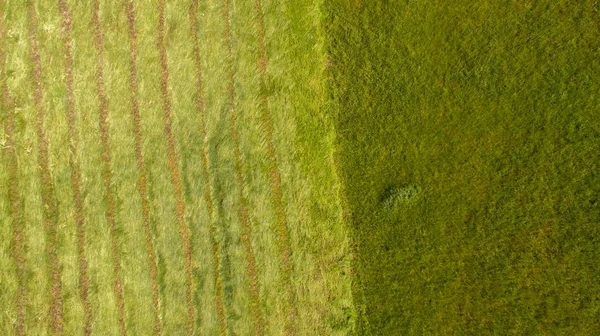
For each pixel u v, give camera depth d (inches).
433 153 436.5
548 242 412.8
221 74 469.1
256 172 456.4
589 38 416.2
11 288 480.4
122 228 469.4
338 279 438.3
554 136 417.1
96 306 467.5
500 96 427.8
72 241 475.8
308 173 450.9
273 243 448.8
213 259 455.8
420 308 427.2
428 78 441.7
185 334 453.1
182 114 471.2
